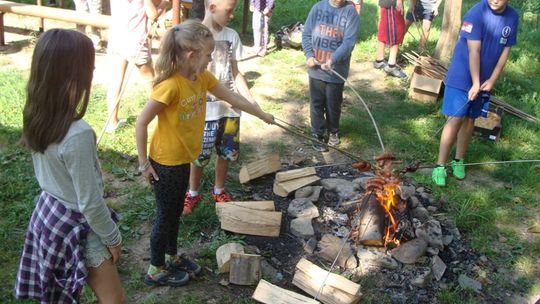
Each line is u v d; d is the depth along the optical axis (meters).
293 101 7.02
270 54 8.65
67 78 2.20
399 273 3.95
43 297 2.53
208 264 3.98
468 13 5.00
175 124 3.23
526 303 3.87
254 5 8.23
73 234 2.42
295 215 4.46
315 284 3.74
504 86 7.76
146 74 5.78
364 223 4.06
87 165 2.29
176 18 6.60
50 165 2.31
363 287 3.84
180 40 3.08
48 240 2.43
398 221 4.19
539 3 13.20
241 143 5.86
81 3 8.36
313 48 5.55
